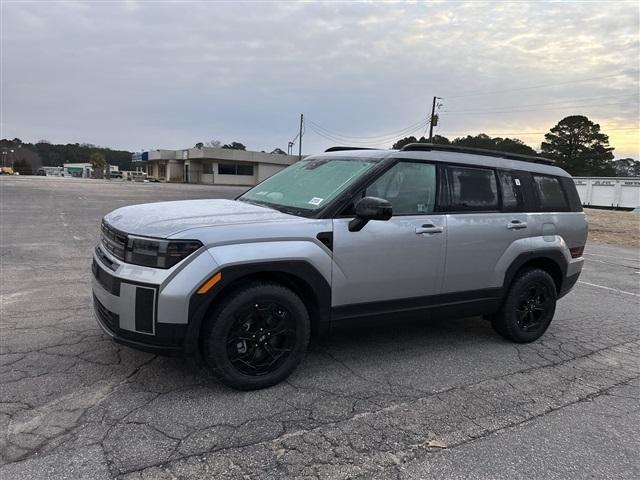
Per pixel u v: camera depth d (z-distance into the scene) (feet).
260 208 13.69
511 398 12.44
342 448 9.76
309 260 12.03
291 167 16.83
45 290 20.68
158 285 10.59
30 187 99.71
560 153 245.04
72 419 10.27
